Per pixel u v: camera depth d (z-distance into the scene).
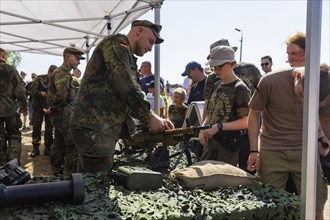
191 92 4.47
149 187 1.54
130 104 1.93
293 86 2.08
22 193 1.22
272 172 2.12
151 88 4.94
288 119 2.11
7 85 4.57
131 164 2.06
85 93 2.08
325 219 3.71
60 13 5.73
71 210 1.24
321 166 2.14
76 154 4.37
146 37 2.17
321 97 1.89
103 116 2.05
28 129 10.62
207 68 4.66
